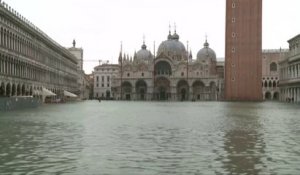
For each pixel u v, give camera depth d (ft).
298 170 62.75
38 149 82.48
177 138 101.86
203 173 60.49
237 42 519.19
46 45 460.14
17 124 140.87
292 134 111.96
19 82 347.56
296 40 512.22
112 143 92.02
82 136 105.50
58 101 461.37
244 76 518.37
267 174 59.98
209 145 89.35
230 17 521.24
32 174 59.31
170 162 69.00
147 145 88.94
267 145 89.61
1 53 296.51
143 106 364.99
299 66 497.46
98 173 60.29
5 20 306.35
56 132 115.03
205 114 215.51
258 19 514.27
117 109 290.35
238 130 123.03
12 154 76.23
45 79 456.45
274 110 266.16
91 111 251.19
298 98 504.84
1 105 235.61
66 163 67.67
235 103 455.63
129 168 63.87
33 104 305.73
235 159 71.92
